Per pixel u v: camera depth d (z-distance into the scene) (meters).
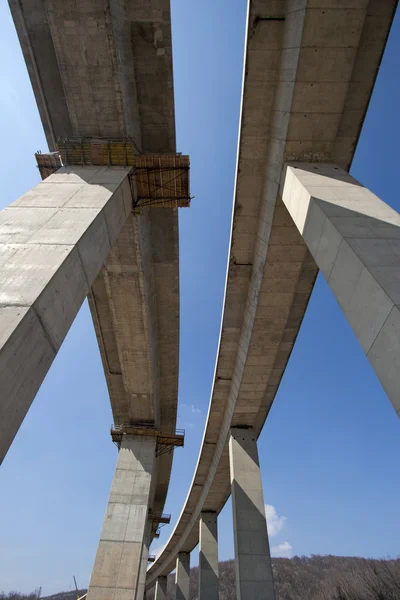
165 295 15.27
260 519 12.16
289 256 9.74
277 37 7.73
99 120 9.67
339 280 5.59
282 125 8.02
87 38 8.62
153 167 10.08
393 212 6.13
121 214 8.98
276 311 11.07
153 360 16.38
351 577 76.19
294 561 106.12
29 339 4.64
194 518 24.92
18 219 6.75
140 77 10.16
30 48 9.39
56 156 10.09
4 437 4.14
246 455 13.94
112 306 14.10
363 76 7.29
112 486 15.54
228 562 95.25
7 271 5.28
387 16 6.85
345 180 7.27
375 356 4.61
